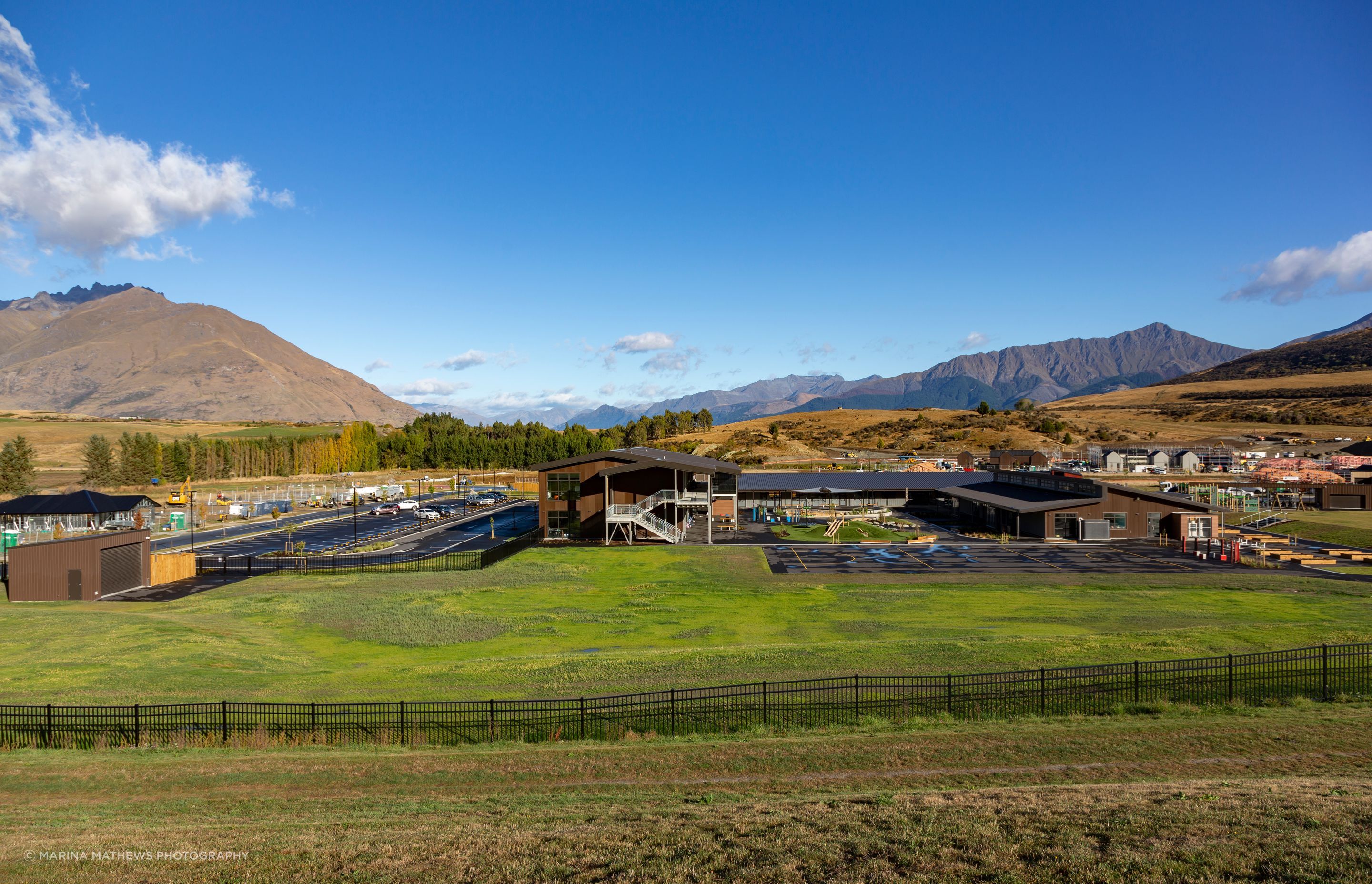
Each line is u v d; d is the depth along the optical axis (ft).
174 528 236.84
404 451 554.87
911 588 133.80
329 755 56.13
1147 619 107.96
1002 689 68.28
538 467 218.18
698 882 31.32
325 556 180.24
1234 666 73.82
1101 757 51.96
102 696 71.20
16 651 89.04
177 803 46.62
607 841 36.83
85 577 132.46
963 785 47.39
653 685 73.67
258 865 34.35
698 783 49.21
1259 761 50.34
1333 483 292.61
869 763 51.98
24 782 50.67
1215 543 174.81
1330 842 32.58
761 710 64.49
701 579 145.79
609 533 196.75
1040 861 32.04
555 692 72.08
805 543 193.98
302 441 516.73
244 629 106.22
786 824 38.45
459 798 46.91
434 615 114.83
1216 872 30.04
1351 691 67.46
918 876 30.99
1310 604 118.21
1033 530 201.46
